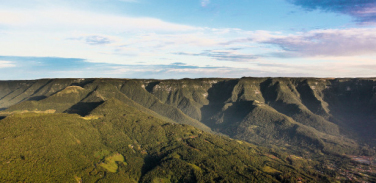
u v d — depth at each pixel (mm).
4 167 187750
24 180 187625
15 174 187750
